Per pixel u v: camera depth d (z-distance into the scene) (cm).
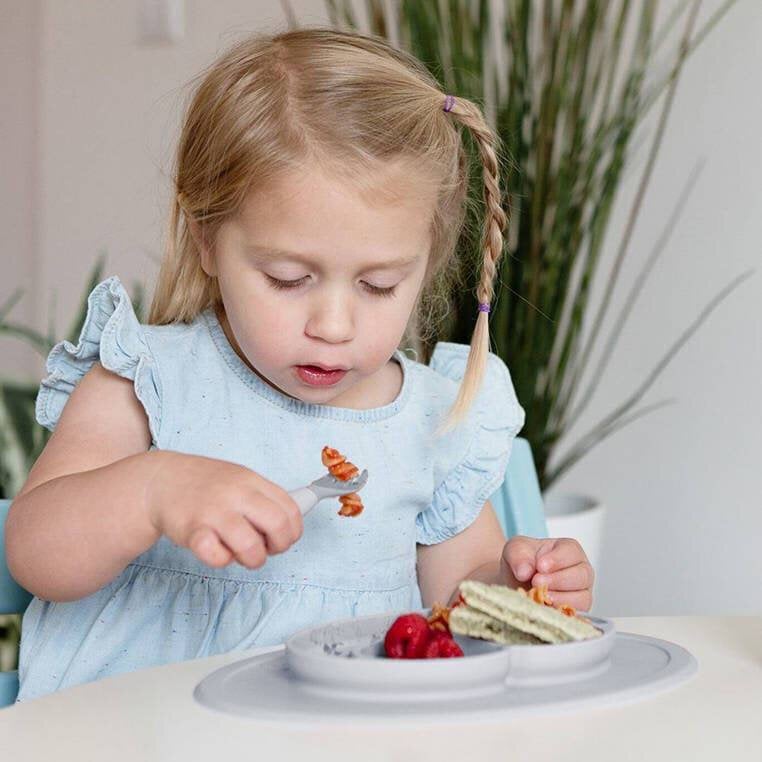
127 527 79
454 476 119
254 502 74
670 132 208
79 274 273
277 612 106
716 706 64
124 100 265
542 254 183
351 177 93
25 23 276
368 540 111
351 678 64
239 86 102
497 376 124
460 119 107
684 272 208
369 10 203
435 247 110
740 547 205
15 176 279
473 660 64
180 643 105
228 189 96
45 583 86
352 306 95
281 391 112
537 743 57
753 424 203
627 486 215
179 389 109
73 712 63
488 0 196
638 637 78
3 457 178
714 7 204
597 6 188
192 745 57
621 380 214
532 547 98
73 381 107
